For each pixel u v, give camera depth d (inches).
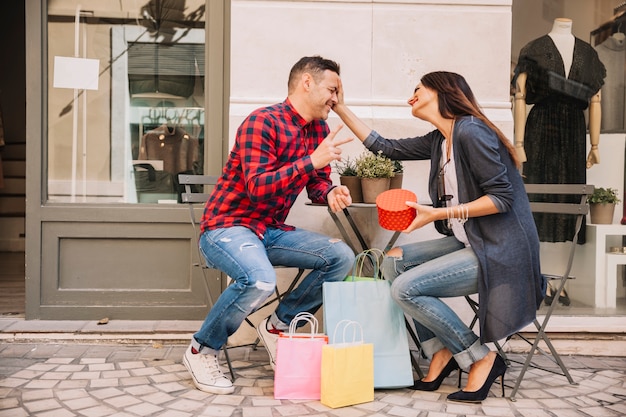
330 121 136.3
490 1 138.2
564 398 107.7
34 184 145.4
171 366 120.8
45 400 101.6
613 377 120.3
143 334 136.8
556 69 151.6
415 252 115.0
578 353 136.7
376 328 109.7
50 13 148.8
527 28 151.2
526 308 102.9
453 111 107.2
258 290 103.1
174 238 146.8
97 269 146.8
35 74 145.9
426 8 138.0
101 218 145.9
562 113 151.9
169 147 150.7
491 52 138.9
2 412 96.0
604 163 152.9
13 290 185.3
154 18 150.1
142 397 103.7
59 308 145.3
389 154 121.6
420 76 138.4
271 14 136.2
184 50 149.9
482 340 103.1
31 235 145.0
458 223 110.1
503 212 101.8
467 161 104.2
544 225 150.5
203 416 95.6
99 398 102.9
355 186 122.3
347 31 137.1
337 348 100.4
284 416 96.3
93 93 150.3
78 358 125.3
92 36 149.9
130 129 150.9
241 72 136.5
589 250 150.3
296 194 118.9
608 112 152.9
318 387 104.7
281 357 104.0
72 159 150.0
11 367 118.8
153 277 147.2
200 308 146.6
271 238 115.8
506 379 118.6
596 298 149.9
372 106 137.5
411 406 102.2
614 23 152.9
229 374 116.8
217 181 123.0
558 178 151.9
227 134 147.3
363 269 133.9
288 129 110.8
